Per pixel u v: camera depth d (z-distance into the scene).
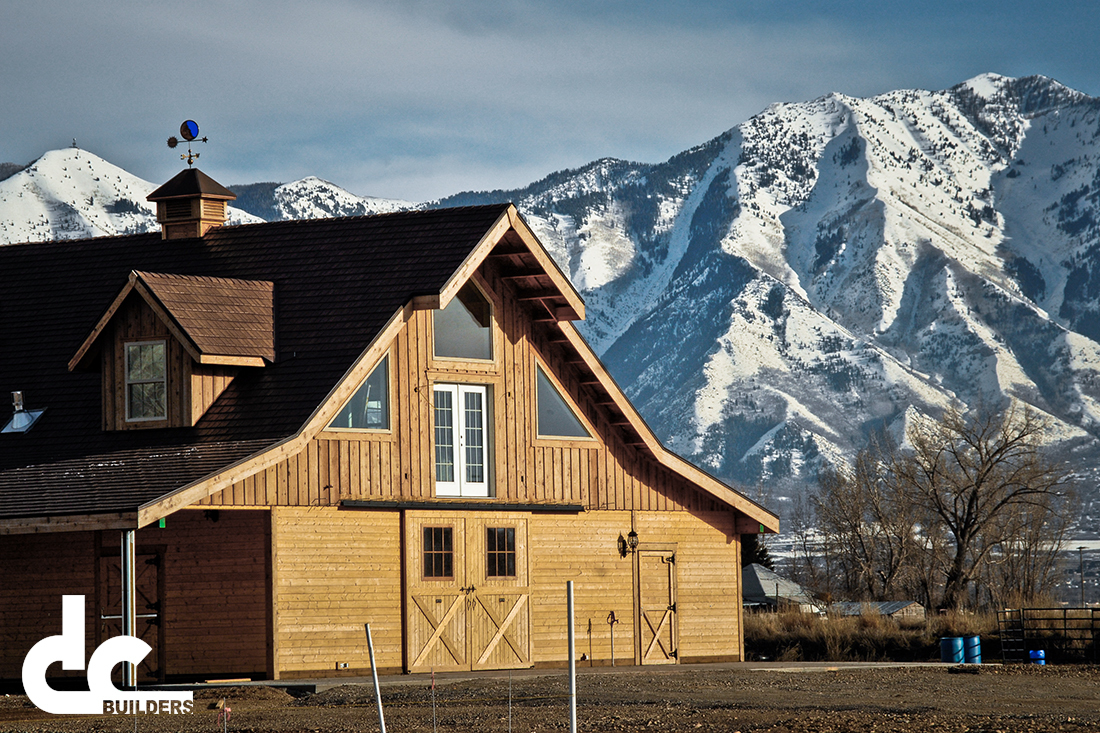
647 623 71.75
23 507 55.78
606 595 70.50
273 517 59.22
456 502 65.06
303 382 61.38
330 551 60.97
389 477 63.19
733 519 76.50
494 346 67.69
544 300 68.69
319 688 55.06
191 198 71.44
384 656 62.12
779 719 44.34
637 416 71.44
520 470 68.00
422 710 48.25
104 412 62.47
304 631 59.69
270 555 59.06
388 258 66.06
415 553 63.53
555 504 68.88
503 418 67.69
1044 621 96.25
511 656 66.44
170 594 60.41
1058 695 55.03
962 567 164.75
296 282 66.44
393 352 64.12
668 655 72.38
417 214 68.12
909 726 42.53
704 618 74.25
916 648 97.31
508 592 66.69
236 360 61.25
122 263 71.25
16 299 70.50
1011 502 164.75
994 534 169.12
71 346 67.12
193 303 62.44
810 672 65.50
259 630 59.34
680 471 73.31
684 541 74.12
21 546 61.16
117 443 61.53
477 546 65.94
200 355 59.81
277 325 64.44
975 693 55.06
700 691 54.16
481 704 50.09
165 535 60.81
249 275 67.81
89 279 70.81
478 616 65.44
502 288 68.56
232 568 60.06
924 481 184.38
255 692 53.75
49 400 64.75
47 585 60.59
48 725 46.22
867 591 186.50
